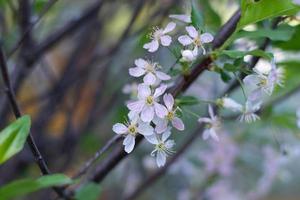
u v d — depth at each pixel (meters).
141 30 0.86
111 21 1.07
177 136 1.06
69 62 1.02
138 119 0.52
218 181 1.09
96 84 1.07
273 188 1.55
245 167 1.12
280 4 0.54
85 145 1.03
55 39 0.87
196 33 0.53
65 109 1.07
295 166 1.60
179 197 1.12
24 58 0.85
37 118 1.03
